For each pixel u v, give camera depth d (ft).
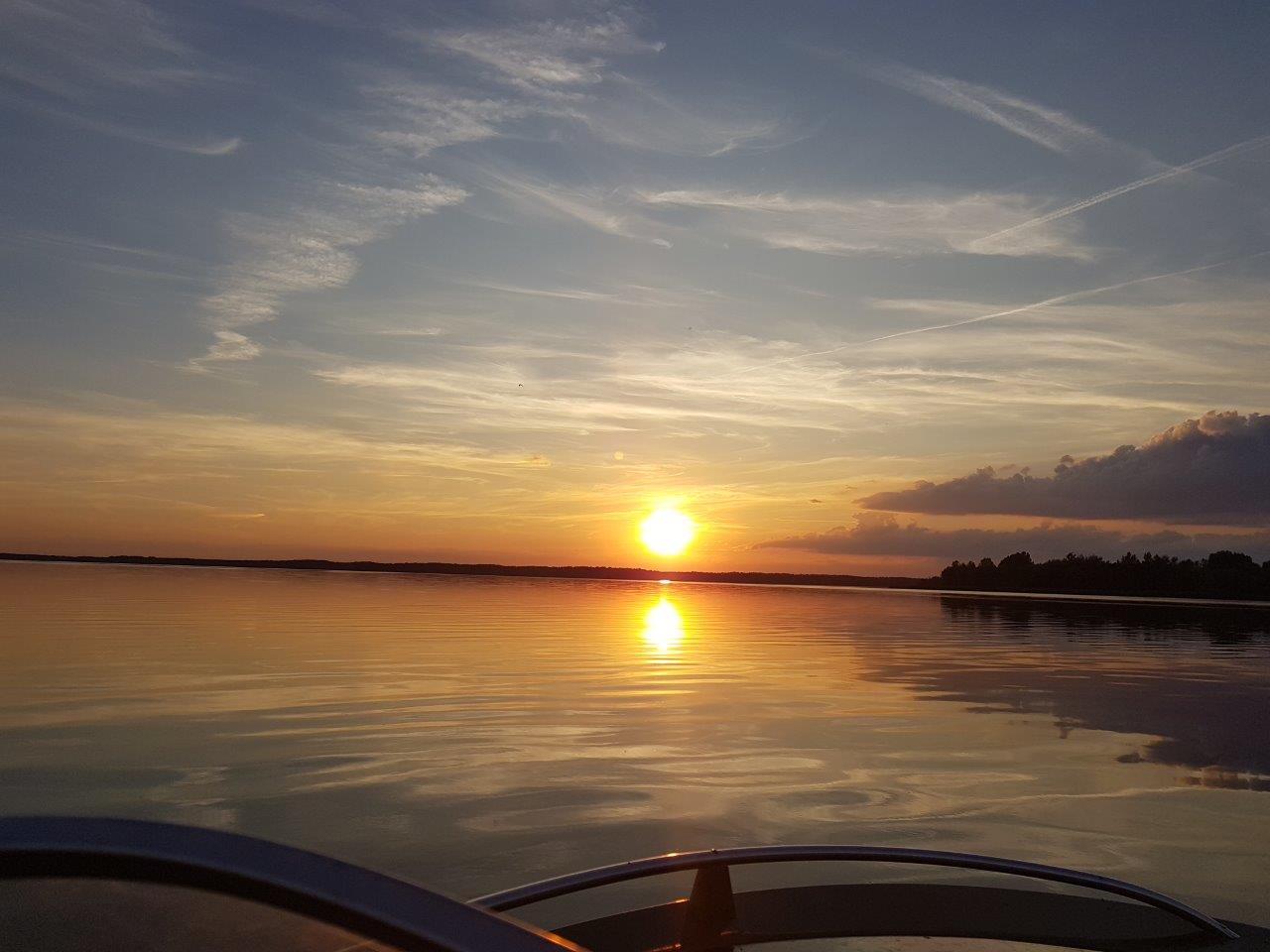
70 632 63.87
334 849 18.01
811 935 11.71
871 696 40.83
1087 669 55.93
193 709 33.55
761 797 22.45
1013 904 13.82
